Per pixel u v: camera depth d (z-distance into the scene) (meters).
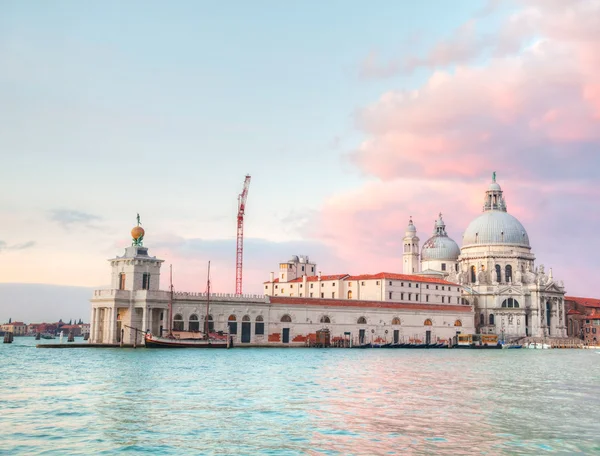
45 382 73.94
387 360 131.75
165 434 43.47
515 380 84.94
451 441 41.88
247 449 39.50
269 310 186.12
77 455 37.81
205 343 164.12
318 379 82.12
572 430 45.84
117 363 105.88
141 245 168.12
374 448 39.84
